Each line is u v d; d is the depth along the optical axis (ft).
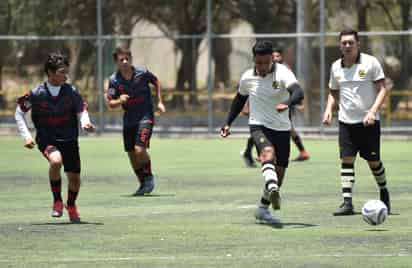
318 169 152.87
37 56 248.52
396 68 226.99
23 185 134.82
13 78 249.96
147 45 241.96
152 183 121.60
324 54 230.48
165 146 210.59
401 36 226.38
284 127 91.97
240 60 236.63
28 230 90.63
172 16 240.53
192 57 239.50
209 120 238.68
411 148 198.80
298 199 113.91
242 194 120.88
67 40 246.27
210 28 236.84
